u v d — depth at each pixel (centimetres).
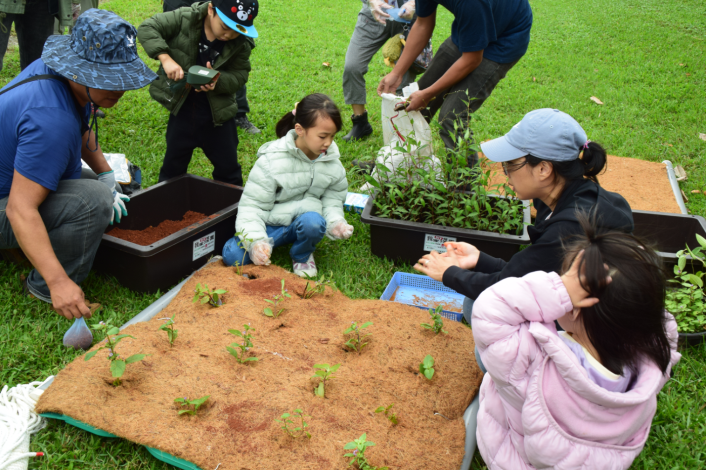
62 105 259
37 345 264
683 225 368
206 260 342
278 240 345
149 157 466
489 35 368
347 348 266
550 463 171
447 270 246
